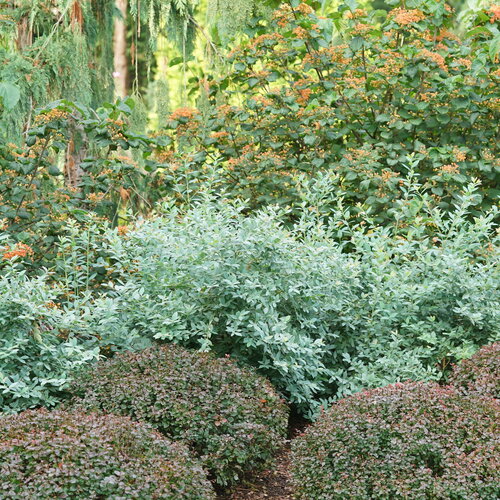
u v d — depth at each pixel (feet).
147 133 26.32
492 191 22.86
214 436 14.32
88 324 16.53
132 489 11.04
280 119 24.02
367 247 19.60
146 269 18.04
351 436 13.15
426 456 12.84
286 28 25.27
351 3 22.88
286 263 17.60
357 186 23.11
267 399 15.55
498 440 12.57
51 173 21.89
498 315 18.21
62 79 24.44
